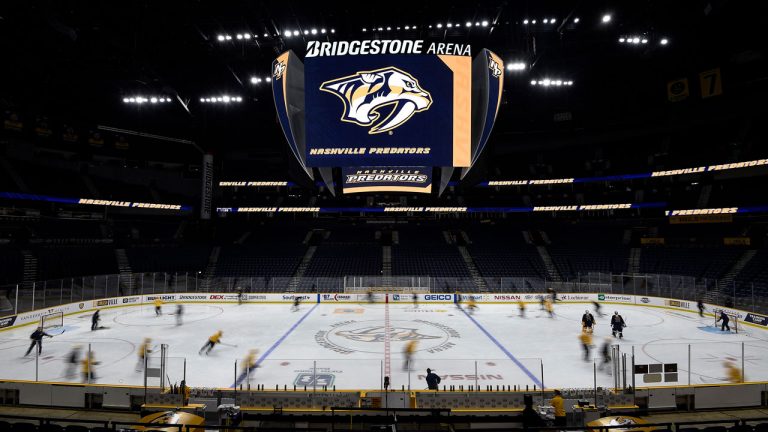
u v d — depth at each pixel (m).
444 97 27.69
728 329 27.31
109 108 49.31
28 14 29.34
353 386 16.17
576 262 48.38
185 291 41.78
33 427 8.81
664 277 37.81
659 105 47.16
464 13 32.53
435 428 11.33
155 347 22.86
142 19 31.70
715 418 13.41
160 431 8.63
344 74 27.88
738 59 39.75
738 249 41.38
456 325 29.36
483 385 15.98
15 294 29.12
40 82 40.22
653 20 33.56
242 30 33.53
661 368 14.38
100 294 36.66
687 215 48.56
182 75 40.38
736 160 46.53
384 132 27.70
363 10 32.19
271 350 22.33
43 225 47.72
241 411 12.98
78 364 19.16
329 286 42.03
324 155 27.88
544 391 13.58
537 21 33.50
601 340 24.58
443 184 33.16
